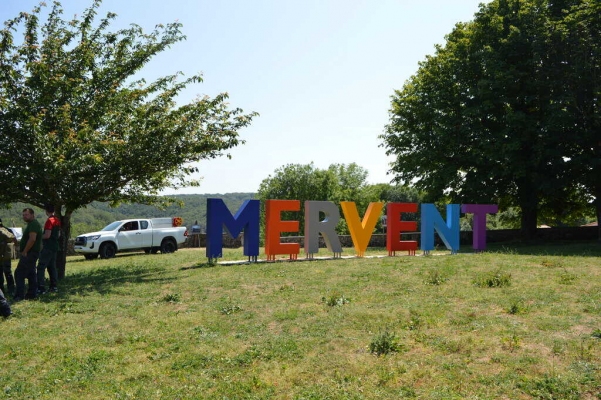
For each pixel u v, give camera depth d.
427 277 12.48
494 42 27.84
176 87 16.38
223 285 12.41
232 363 6.60
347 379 5.90
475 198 27.91
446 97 28.80
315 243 18.45
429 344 6.99
